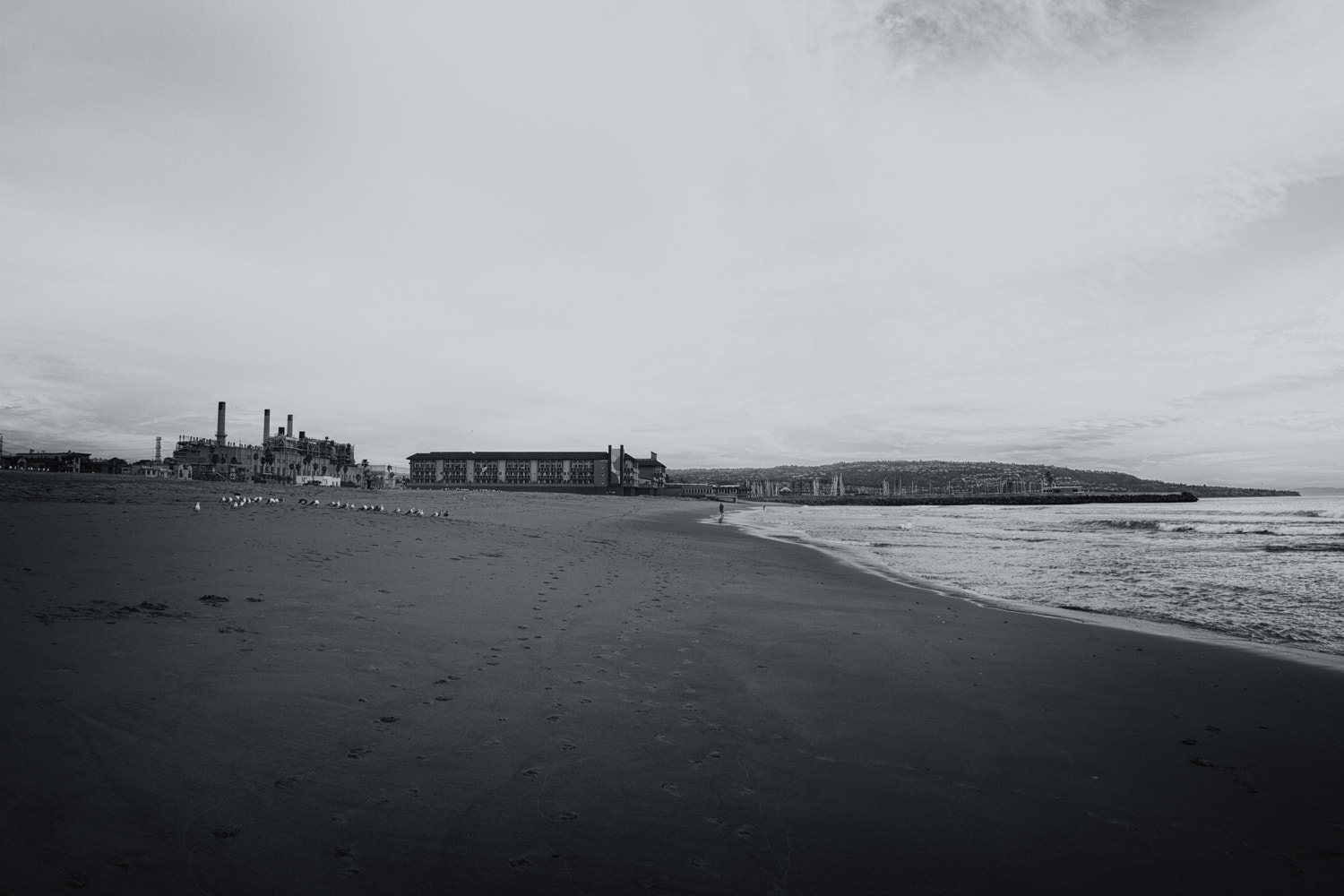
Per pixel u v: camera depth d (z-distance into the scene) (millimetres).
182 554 11750
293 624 8281
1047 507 166375
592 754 5543
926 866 4211
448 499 54031
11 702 5066
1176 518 75062
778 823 4656
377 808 4383
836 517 82500
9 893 3125
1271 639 11844
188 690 5770
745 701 7230
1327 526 54312
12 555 10125
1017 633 11594
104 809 3939
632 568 17516
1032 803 5156
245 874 3549
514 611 10570
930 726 6750
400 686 6629
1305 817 5047
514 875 3832
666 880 3912
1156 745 6414
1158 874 4227
